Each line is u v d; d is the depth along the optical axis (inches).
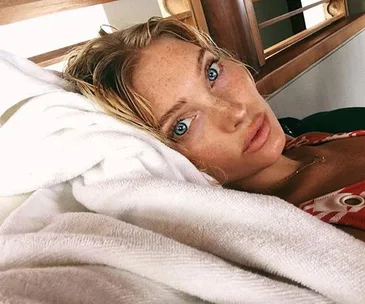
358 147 30.1
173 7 46.7
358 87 75.0
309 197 26.5
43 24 37.7
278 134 27.0
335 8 78.7
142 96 25.1
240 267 14.8
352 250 14.3
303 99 56.2
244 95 26.5
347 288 13.2
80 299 11.7
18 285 11.5
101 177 19.7
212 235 15.4
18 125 20.3
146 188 17.7
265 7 92.9
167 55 25.6
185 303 13.7
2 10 28.0
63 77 26.7
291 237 15.0
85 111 21.5
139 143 20.2
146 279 13.6
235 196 16.6
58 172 19.7
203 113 25.3
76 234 14.3
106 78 25.7
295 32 92.3
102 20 43.4
